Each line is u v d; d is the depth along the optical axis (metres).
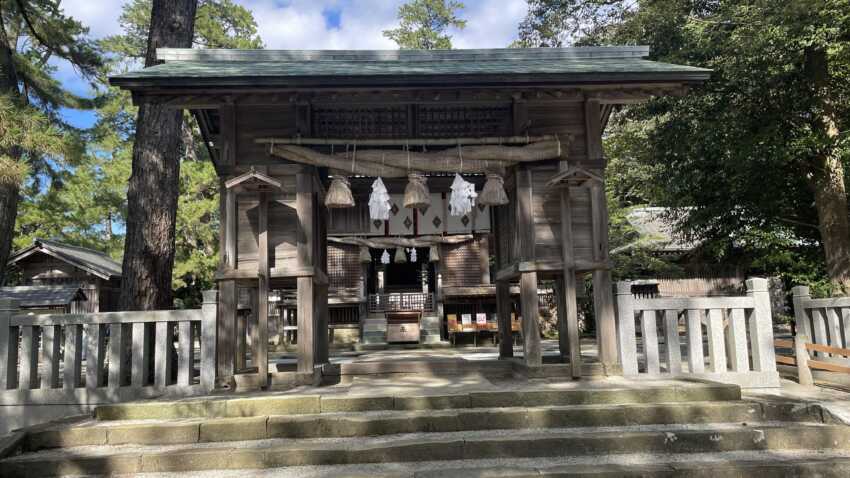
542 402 4.95
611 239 17.16
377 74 5.62
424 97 6.16
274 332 15.41
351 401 4.89
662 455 4.24
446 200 9.85
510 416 4.63
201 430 4.50
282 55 6.93
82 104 12.70
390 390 5.31
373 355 9.98
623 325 5.91
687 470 3.88
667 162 11.94
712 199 11.88
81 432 4.47
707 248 13.87
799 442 4.37
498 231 7.61
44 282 18.95
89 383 5.57
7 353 5.65
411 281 22.52
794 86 9.79
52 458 4.13
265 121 6.29
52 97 11.77
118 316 5.68
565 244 6.05
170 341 5.90
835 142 9.41
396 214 9.79
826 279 12.29
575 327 5.92
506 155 6.11
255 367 6.80
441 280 16.84
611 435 4.32
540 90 6.11
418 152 6.21
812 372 6.51
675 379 5.71
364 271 17.28
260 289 5.75
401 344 15.12
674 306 5.94
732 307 5.93
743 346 5.85
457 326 15.15
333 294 17.06
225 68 6.17
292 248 6.07
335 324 16.81
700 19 11.18
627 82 5.92
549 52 7.10
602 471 3.84
